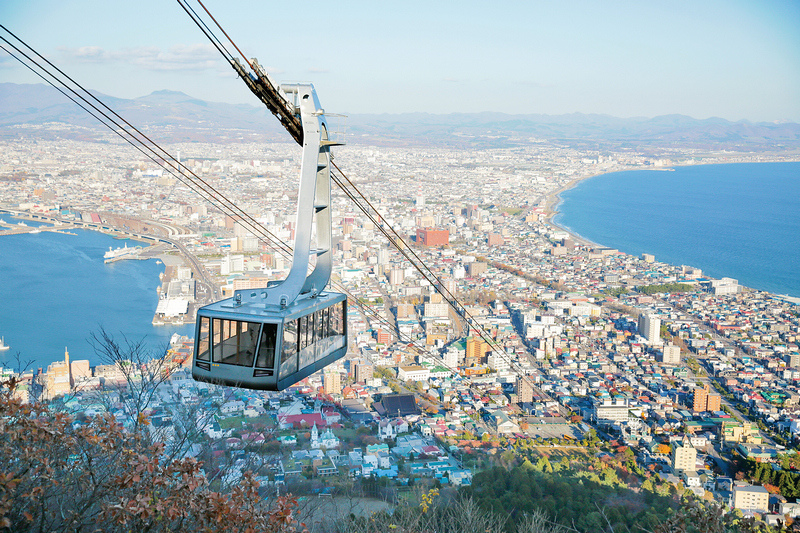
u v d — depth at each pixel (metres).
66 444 15.84
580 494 66.00
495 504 59.72
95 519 15.80
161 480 15.29
